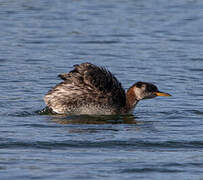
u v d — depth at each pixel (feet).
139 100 54.44
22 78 65.77
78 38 90.17
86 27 98.43
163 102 57.47
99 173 35.91
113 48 83.82
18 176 35.19
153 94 54.08
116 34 93.35
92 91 52.49
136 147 41.98
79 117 51.65
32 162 37.96
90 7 117.60
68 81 52.75
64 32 94.43
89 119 51.06
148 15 110.11
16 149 40.93
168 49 83.20
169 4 122.01
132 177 35.32
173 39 90.33
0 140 42.93
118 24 101.19
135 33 94.43
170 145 42.63
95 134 45.37
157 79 66.08
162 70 70.49
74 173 35.83
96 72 52.85
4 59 75.56
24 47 83.30
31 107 54.24
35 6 117.50
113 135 45.14
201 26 100.89
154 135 45.29
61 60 75.87
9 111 52.54
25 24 99.96
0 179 34.65
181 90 61.46
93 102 52.49
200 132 46.39
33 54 79.00
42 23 101.09
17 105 54.70
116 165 37.58
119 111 53.21
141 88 53.83
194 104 56.24
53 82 64.39
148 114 53.31
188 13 112.47
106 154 40.06
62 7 116.98
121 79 66.08
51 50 81.92
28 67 71.51
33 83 63.67
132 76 67.46
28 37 90.02
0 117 50.44
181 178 35.27
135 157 39.40
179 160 38.78
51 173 35.81
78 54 79.61
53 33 93.40
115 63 74.23
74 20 104.17
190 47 84.58
